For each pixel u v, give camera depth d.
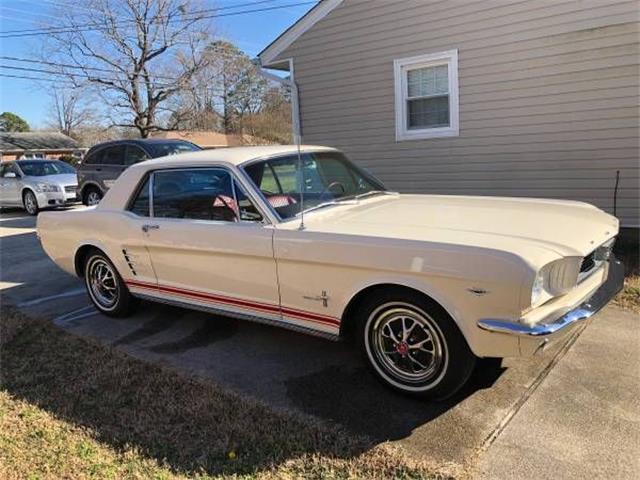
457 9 8.07
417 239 3.01
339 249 3.21
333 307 3.35
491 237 2.97
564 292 2.92
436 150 8.70
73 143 48.28
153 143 11.16
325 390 3.36
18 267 7.32
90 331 4.58
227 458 2.70
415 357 3.16
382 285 3.16
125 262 4.61
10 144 44.00
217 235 3.80
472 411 3.03
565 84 7.44
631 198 7.23
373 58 9.03
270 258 3.54
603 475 2.45
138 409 3.21
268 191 3.79
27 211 14.60
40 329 4.66
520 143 7.93
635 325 4.16
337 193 4.20
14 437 2.97
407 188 9.09
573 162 7.57
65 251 5.15
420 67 8.61
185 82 35.19
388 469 2.55
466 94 8.23
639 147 7.07
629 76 6.98
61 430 3.02
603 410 2.98
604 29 7.04
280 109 51.31
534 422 2.89
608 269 3.55
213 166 3.93
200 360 3.88
